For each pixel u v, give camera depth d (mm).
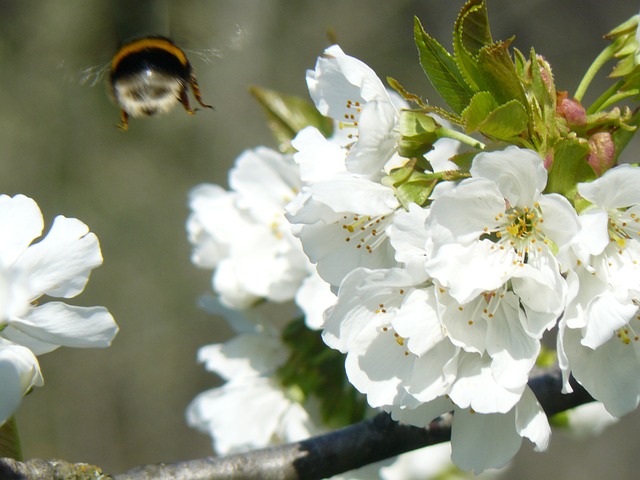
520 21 870
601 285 311
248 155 387
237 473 333
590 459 825
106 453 890
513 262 311
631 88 330
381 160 318
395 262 323
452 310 313
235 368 385
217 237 385
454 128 358
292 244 375
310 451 337
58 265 306
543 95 317
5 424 311
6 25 827
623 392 315
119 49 372
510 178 312
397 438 340
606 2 860
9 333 306
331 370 379
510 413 320
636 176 308
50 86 881
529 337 312
